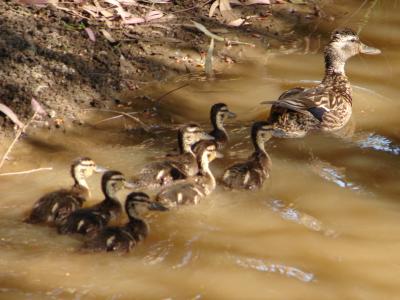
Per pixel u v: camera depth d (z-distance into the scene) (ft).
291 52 55.42
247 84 51.21
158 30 54.65
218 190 41.06
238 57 54.03
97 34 52.24
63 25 52.21
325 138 46.57
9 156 42.45
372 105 50.03
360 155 44.73
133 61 51.21
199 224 38.34
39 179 40.83
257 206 39.99
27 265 34.68
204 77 51.29
